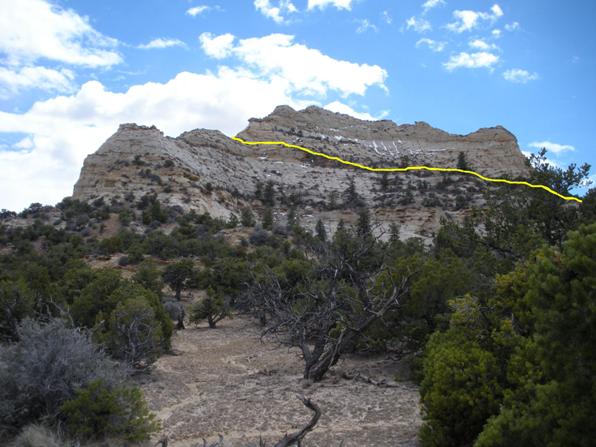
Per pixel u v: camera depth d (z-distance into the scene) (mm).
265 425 11727
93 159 107875
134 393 10914
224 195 100625
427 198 90250
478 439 6840
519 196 18422
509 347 9195
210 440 10883
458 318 10539
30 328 11359
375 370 17891
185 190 93250
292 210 90625
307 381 16250
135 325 19172
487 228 19047
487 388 8422
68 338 11445
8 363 10828
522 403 7238
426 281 16922
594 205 16266
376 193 107688
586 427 5625
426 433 8945
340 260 18641
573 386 5621
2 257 56750
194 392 16625
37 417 10844
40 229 70375
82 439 9883
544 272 5875
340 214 93125
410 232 75562
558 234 17344
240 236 69375
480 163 166250
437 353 9742
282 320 18781
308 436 10617
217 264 48750
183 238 67125
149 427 10750
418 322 17422
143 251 60500
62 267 48719
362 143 191500
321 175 129625
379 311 17438
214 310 37719
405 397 13328
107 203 87375
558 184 17828
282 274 33875
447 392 8750
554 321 5562
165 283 48125
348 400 13312
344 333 18125
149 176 97812
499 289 10242
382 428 10867
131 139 114250
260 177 126500
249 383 17344
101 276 24969
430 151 181625
